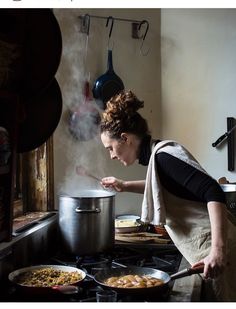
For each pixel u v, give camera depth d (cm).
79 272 163
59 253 203
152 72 267
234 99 266
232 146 265
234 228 169
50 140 224
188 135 270
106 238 196
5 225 161
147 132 167
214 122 268
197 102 269
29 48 159
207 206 146
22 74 160
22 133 171
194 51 268
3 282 155
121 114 163
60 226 197
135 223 235
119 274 165
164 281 153
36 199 226
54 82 171
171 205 161
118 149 166
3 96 150
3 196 161
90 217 191
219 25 266
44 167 224
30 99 166
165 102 269
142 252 199
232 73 266
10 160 160
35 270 166
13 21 157
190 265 179
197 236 160
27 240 176
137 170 258
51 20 158
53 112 171
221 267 137
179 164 148
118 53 256
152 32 266
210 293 162
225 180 253
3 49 149
